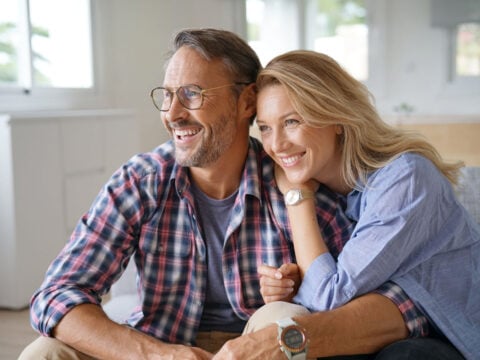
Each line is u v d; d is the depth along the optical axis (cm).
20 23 376
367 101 156
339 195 164
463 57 513
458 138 421
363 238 139
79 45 431
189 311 159
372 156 153
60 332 140
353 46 538
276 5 547
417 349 128
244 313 159
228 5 547
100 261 153
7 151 311
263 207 161
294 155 150
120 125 393
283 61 150
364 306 135
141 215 158
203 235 160
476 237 150
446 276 145
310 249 148
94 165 370
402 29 523
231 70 154
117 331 138
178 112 152
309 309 145
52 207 338
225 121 154
